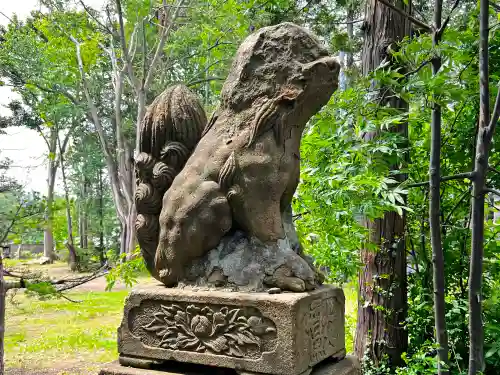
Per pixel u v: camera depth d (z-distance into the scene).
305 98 2.09
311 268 2.21
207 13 8.15
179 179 2.15
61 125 15.27
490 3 2.77
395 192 2.97
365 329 4.04
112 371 2.09
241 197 2.03
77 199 18.84
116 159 15.66
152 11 9.95
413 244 4.16
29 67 11.86
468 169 3.67
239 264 2.03
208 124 2.22
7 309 8.30
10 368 5.24
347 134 3.23
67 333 6.76
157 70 10.76
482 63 2.44
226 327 1.95
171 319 2.06
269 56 2.12
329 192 3.06
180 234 2.07
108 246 17.83
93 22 11.92
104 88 14.75
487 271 3.66
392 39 4.00
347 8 4.83
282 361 1.84
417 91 2.53
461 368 3.49
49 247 17.41
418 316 3.92
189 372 2.04
